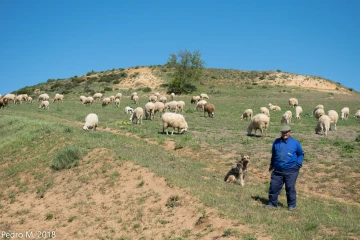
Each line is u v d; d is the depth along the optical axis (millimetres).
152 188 13000
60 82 96000
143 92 80000
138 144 20438
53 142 21328
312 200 12312
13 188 16766
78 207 13469
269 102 59406
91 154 18000
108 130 27297
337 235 7867
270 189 10266
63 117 36281
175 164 16328
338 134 26172
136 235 10320
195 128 28297
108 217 12062
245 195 11555
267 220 8922
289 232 8094
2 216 14180
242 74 101750
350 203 12656
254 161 17750
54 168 17562
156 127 28359
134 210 11820
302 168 16547
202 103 45000
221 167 16891
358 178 14727
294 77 97312
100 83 90562
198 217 9883
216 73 102750
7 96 54406
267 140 22406
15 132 26922
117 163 16156
